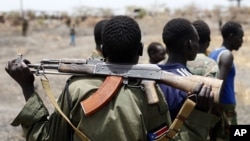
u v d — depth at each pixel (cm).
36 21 4403
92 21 4631
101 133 233
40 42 3103
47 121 254
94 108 233
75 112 242
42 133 251
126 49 247
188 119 250
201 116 248
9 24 4153
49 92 251
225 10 5084
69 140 249
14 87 1165
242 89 1206
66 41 3288
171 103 282
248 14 4894
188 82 239
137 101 237
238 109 956
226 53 472
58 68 250
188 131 249
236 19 4688
